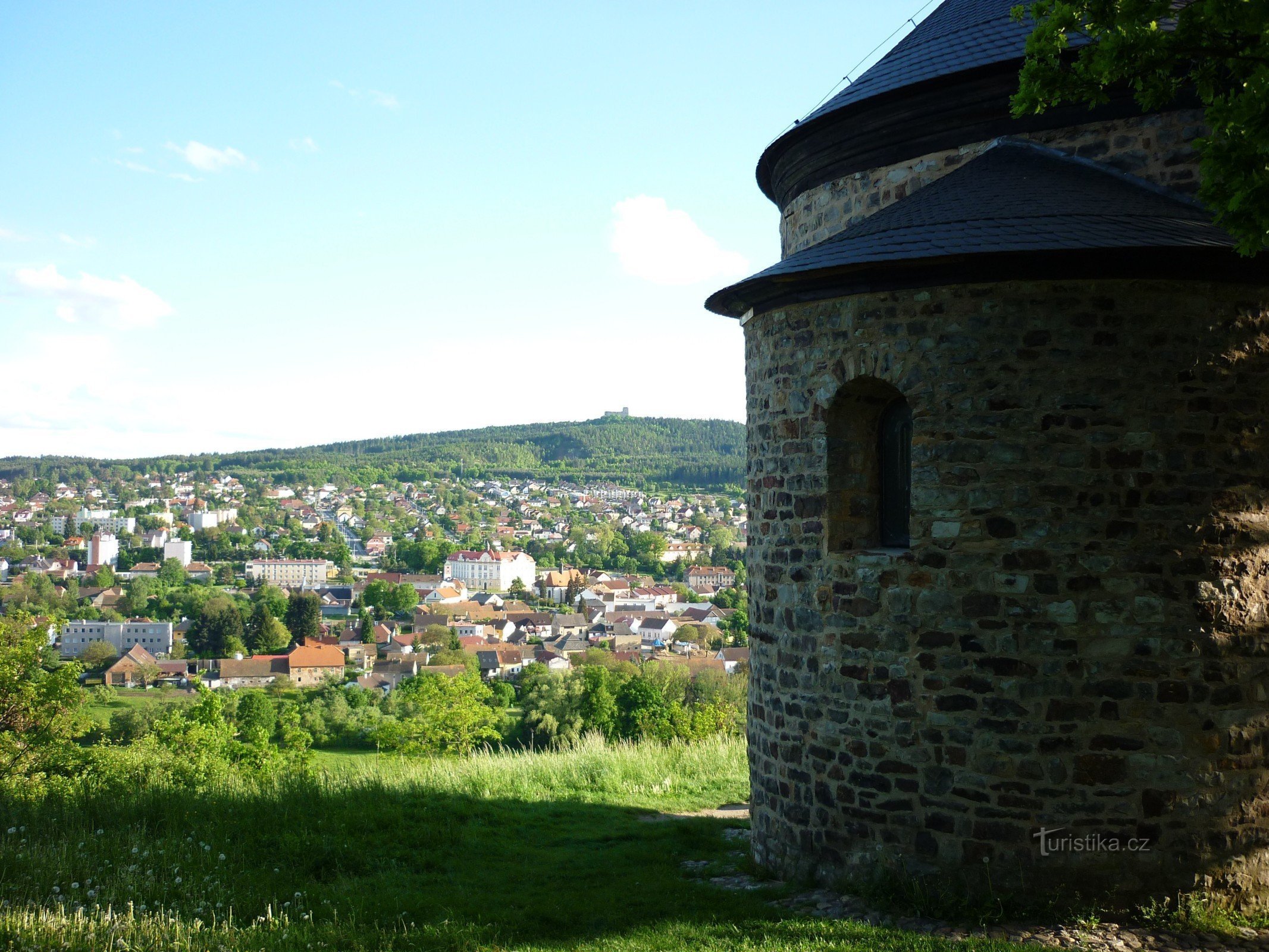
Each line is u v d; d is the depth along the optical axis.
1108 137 8.74
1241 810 7.77
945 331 8.08
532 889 8.94
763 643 9.64
